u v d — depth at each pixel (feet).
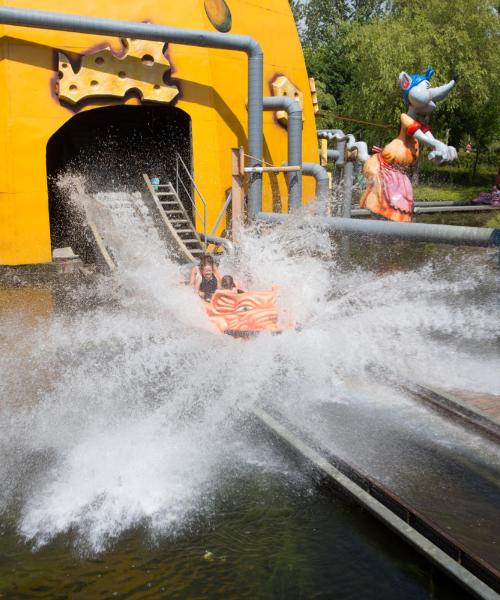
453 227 37.19
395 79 112.78
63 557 14.43
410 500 15.85
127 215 56.75
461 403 20.79
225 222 56.24
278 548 14.70
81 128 72.84
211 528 15.47
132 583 13.58
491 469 17.38
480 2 112.16
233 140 57.00
